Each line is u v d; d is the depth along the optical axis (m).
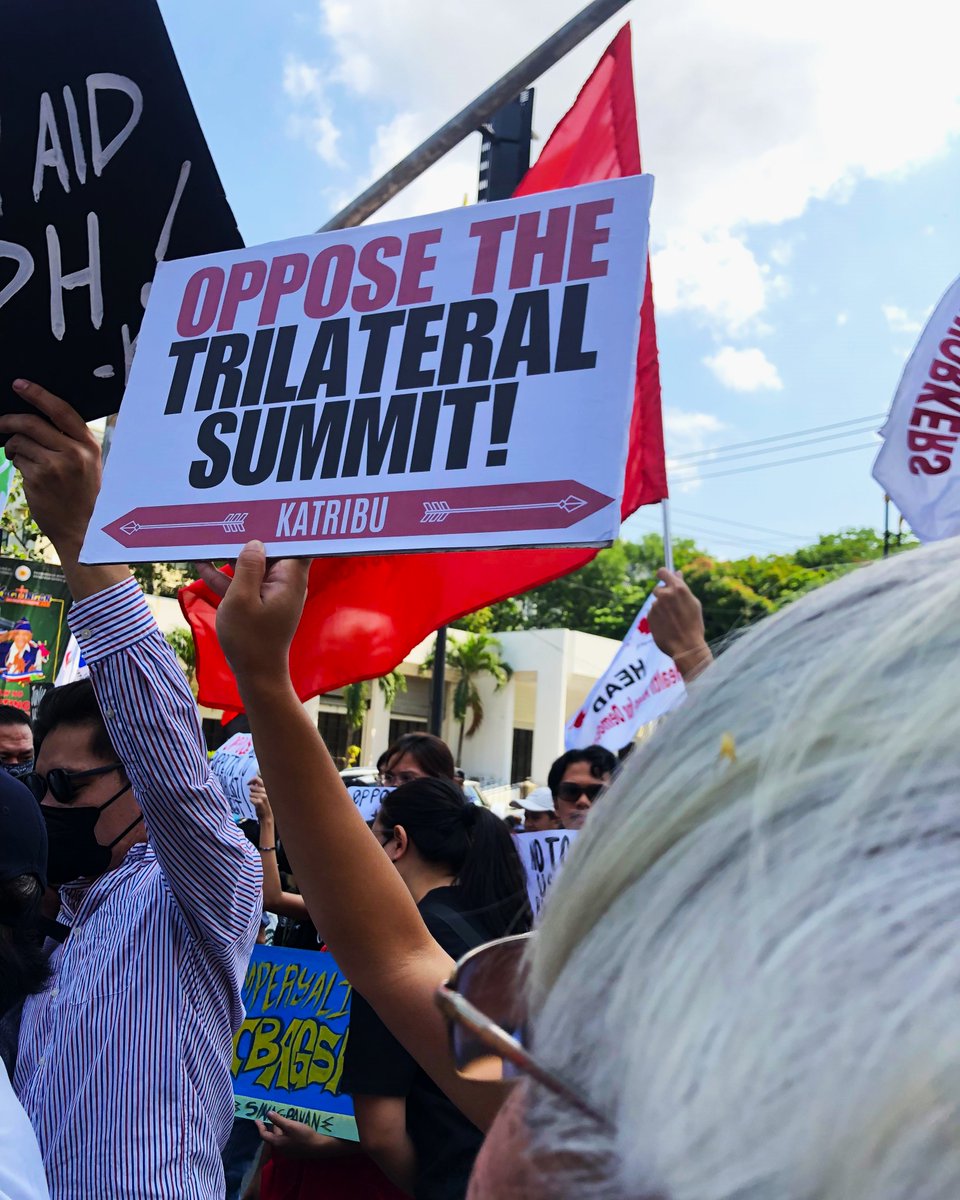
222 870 1.94
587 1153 0.38
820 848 0.34
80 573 1.92
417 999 1.22
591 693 6.16
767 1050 0.32
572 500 1.24
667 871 0.38
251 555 1.36
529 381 1.31
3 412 1.87
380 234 1.46
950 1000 0.30
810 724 0.37
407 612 3.88
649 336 3.80
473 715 32.59
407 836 2.66
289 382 1.47
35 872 1.71
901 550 0.47
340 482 1.39
